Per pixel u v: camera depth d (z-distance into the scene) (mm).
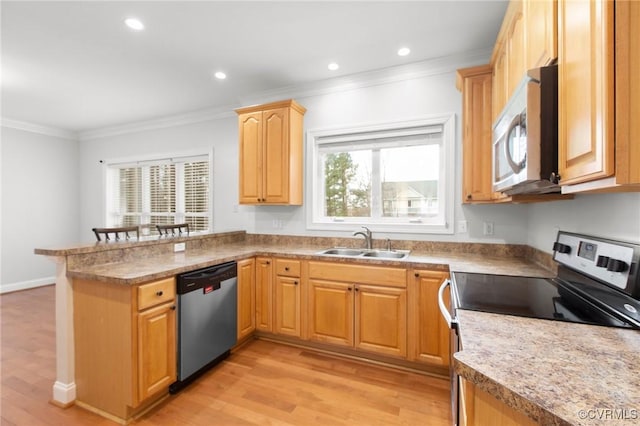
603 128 750
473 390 801
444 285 1546
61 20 2062
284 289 2654
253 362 2408
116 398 1733
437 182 2809
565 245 1564
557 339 902
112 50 2463
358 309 2383
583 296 1341
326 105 3100
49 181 4762
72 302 1877
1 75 2908
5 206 4320
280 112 2984
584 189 898
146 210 4527
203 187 4031
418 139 2820
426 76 2707
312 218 3186
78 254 1906
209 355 2201
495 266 2031
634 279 1022
